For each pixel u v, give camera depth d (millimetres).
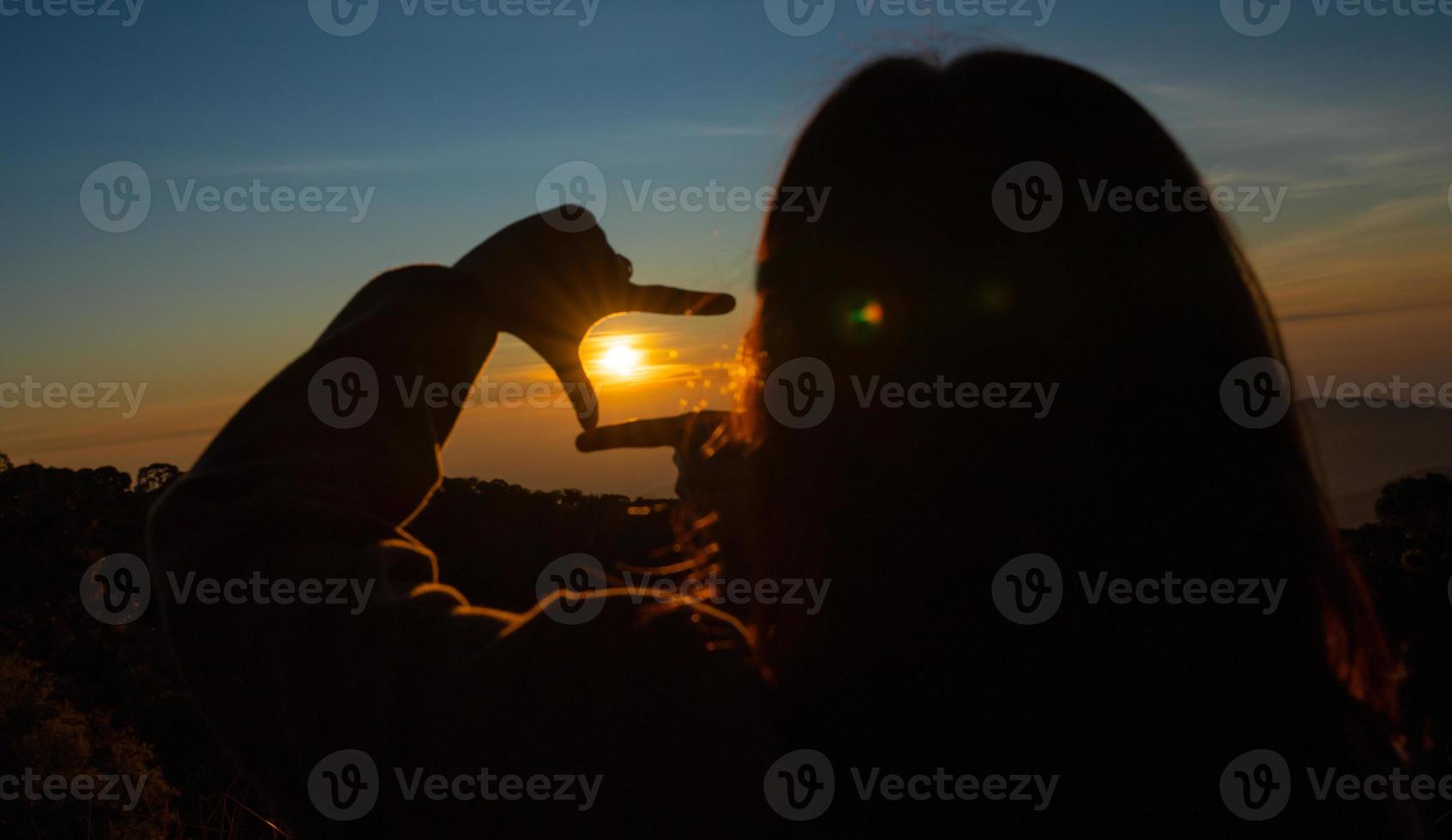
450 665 846
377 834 843
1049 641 767
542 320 988
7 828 6281
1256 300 831
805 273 822
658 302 981
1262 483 788
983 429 782
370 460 941
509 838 818
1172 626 767
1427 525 12906
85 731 11445
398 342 966
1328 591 800
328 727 857
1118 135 824
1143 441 781
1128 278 799
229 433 955
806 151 847
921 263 806
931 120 832
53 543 31625
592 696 814
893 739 774
